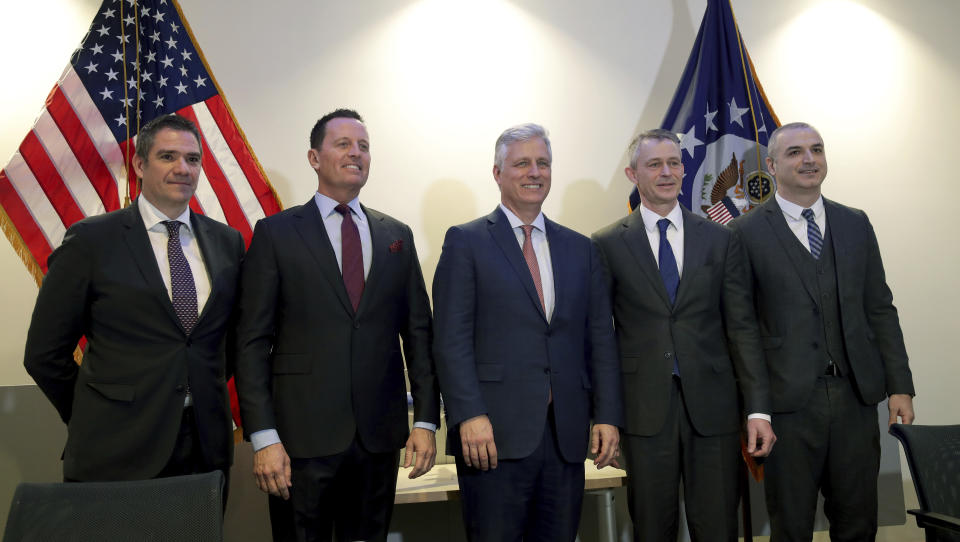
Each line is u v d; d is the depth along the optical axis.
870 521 2.29
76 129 2.59
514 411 2.02
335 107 3.01
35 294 2.77
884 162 3.31
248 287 2.06
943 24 3.39
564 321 2.10
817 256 2.42
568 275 2.15
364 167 2.19
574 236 2.26
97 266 1.92
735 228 2.50
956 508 1.92
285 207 2.95
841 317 2.35
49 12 2.86
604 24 3.23
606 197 3.16
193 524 1.51
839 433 2.29
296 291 2.04
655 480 2.16
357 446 2.00
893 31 3.38
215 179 2.73
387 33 3.07
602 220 3.15
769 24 3.30
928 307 3.27
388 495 2.07
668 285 2.29
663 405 2.17
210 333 1.99
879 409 3.08
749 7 3.30
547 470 2.04
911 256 3.28
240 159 2.77
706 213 2.97
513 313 2.07
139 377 1.89
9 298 2.74
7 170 2.51
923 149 3.34
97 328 1.92
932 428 2.04
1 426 2.61
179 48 2.75
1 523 2.56
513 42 3.15
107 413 1.87
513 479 2.00
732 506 2.17
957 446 2.01
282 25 3.00
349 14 3.05
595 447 2.10
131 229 1.99
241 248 2.18
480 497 2.00
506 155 2.20
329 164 2.16
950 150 3.35
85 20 2.89
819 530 3.00
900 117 3.34
